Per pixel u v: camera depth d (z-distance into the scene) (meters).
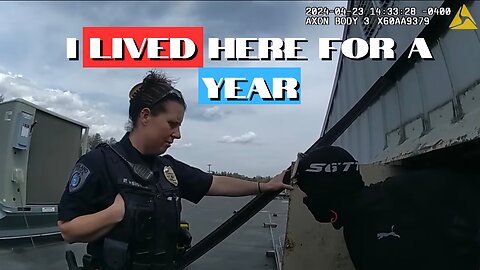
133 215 1.11
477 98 1.43
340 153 1.32
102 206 1.14
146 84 1.23
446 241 1.18
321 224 1.76
